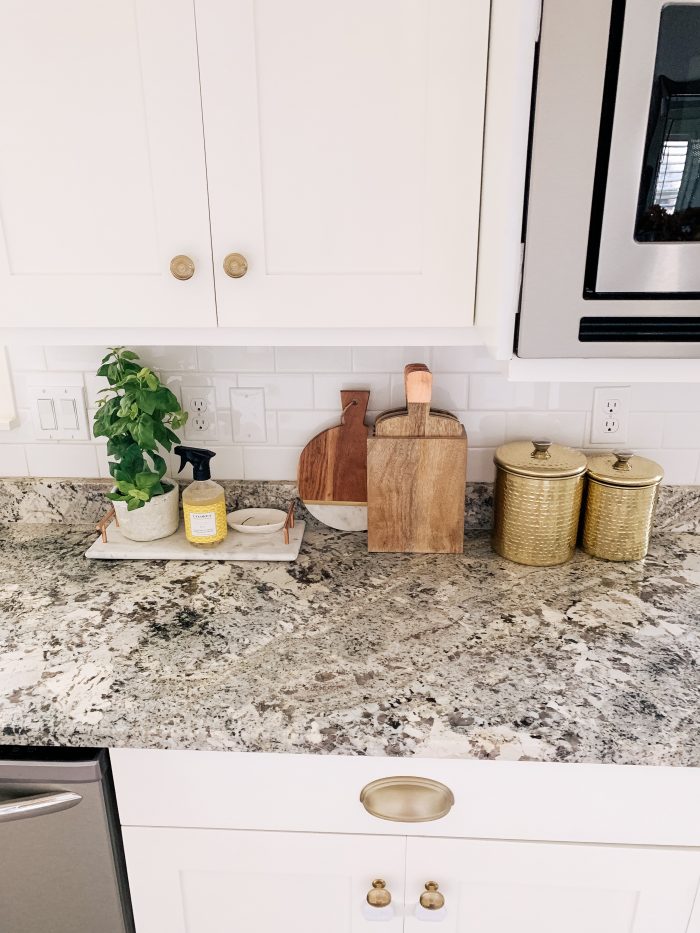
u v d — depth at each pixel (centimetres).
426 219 105
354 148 102
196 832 106
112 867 107
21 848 105
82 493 158
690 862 102
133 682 106
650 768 97
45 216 108
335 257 107
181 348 148
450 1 95
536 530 136
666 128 87
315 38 97
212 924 112
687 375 101
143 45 99
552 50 85
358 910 109
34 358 151
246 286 109
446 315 110
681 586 132
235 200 105
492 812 101
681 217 91
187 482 158
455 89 99
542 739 95
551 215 91
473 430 151
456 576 135
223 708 100
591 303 95
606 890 105
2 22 99
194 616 123
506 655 111
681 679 106
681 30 83
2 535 155
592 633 117
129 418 136
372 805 99
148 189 105
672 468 152
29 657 112
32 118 103
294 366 148
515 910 108
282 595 129
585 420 149
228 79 99
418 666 109
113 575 137
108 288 110
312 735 96
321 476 151
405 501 140
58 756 102
